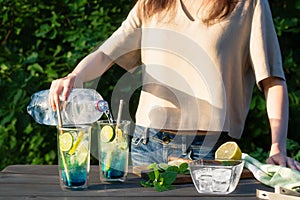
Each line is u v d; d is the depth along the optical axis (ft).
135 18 8.82
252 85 8.75
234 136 8.65
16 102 14.17
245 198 6.89
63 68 14.35
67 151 7.16
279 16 14.78
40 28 14.71
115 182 7.55
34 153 14.87
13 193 7.08
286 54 14.88
